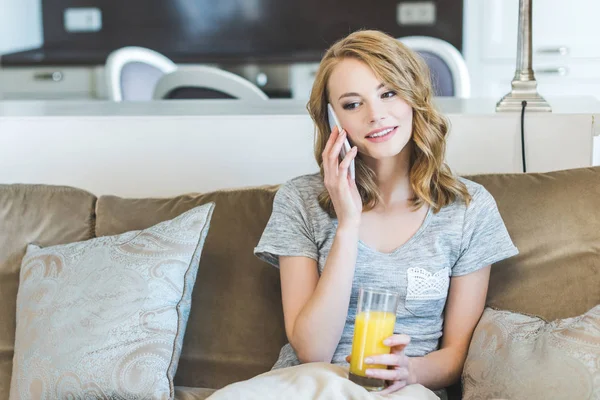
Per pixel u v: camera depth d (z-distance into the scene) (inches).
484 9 190.1
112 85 146.5
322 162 77.7
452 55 140.3
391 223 75.3
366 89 71.6
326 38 211.0
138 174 101.6
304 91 196.4
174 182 101.3
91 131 101.0
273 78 197.3
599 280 74.9
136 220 84.4
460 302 75.2
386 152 72.2
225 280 82.0
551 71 187.0
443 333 75.8
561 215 77.5
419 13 203.9
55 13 218.2
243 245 82.6
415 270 73.2
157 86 134.3
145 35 217.2
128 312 75.0
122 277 76.5
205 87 132.5
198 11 215.0
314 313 70.7
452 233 74.5
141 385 72.9
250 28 213.8
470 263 74.7
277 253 75.2
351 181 72.6
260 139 99.7
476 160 96.6
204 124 100.0
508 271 77.0
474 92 193.0
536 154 95.6
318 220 75.8
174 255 77.8
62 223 85.8
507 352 68.0
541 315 75.0
